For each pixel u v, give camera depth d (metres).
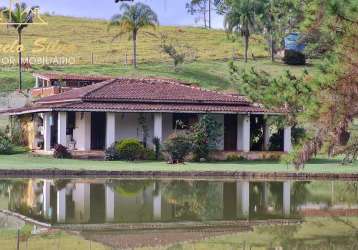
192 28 134.00
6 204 26.08
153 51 110.38
